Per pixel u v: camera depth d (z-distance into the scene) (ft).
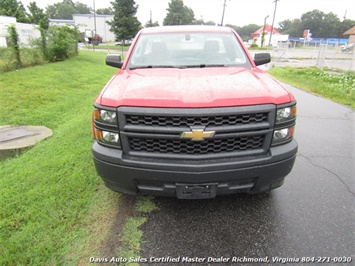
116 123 7.55
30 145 14.40
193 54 11.68
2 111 20.39
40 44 47.78
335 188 10.78
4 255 7.37
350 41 172.24
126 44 156.35
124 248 7.73
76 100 24.93
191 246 7.82
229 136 7.30
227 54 11.73
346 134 17.01
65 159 12.77
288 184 11.05
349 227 8.55
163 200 9.91
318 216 9.07
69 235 8.16
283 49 83.92
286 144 7.95
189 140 7.32
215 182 7.54
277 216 9.05
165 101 7.24
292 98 7.98
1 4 133.18
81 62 54.03
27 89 27.32
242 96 7.39
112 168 7.81
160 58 11.52
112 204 9.66
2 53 37.88
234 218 8.96
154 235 8.23
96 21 212.43
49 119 19.52
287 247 7.76
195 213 9.22
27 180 11.05
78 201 9.64
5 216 8.94
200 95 7.38
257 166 7.55
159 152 7.60
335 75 42.60
